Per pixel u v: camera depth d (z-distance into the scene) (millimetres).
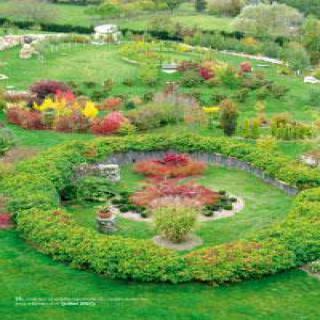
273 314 35375
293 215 46406
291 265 40125
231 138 66562
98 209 50312
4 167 52906
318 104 86625
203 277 38062
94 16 147125
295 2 168000
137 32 129625
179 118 72938
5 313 34219
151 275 38031
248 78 94750
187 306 35719
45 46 106875
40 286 37312
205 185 56469
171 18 148750
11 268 39375
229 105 69625
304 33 128875
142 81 91312
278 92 88438
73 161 55688
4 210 47375
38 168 52969
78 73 95500
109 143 61281
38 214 44594
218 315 34938
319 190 50750
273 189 56094
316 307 36406
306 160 61094
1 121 71375
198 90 89938
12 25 127562
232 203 52438
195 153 62594
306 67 110000
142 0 154250
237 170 60500
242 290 37906
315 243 41688
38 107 73250
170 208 44969
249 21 131750
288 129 68062
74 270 39500
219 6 156000
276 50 116375
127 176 58125
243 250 40375
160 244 44469
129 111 74125
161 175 57625
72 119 69312
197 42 121125
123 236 45625
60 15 145625
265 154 59812
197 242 45031
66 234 41750
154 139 62969
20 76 92812
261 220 49125
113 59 103938
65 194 51875
